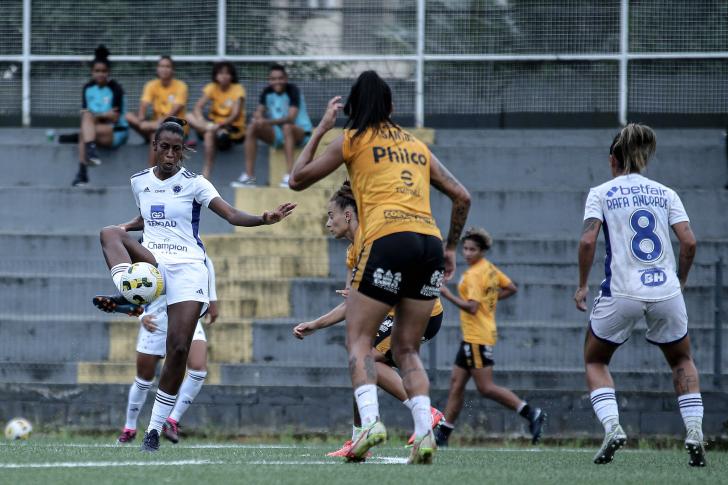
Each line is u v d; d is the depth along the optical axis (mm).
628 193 23094
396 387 26500
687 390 23172
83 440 35188
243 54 56406
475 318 36688
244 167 53969
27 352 43406
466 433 39344
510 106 55594
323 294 44875
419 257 18953
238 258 46500
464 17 55625
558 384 40844
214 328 42969
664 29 54844
